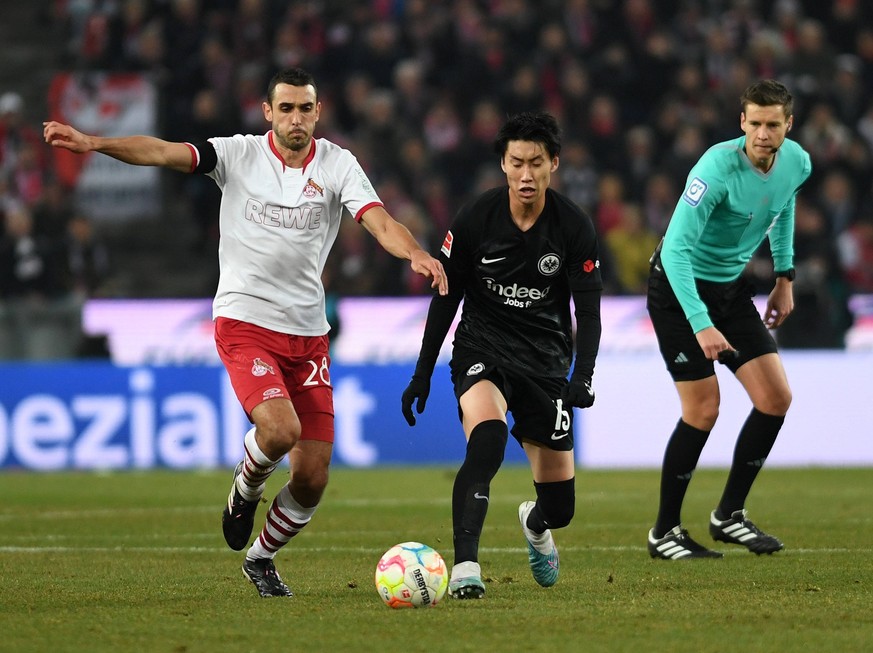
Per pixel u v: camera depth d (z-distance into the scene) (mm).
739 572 23219
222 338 20703
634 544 28375
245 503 20812
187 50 71875
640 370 54531
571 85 72125
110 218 70875
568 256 20500
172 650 15516
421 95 71500
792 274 27922
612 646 15625
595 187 67375
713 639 16078
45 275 60969
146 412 53438
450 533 30797
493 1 76125
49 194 62781
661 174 68438
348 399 54031
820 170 69250
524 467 53844
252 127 69562
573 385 19906
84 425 53219
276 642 16000
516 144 19609
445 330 21016
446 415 54500
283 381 20344
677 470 25641
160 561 25516
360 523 33094
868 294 66750
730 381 54094
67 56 76125
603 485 44625
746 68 74812
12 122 68438
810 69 78250
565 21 75188
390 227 20266
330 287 62312
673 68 74688
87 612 18531
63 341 60031
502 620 17578
